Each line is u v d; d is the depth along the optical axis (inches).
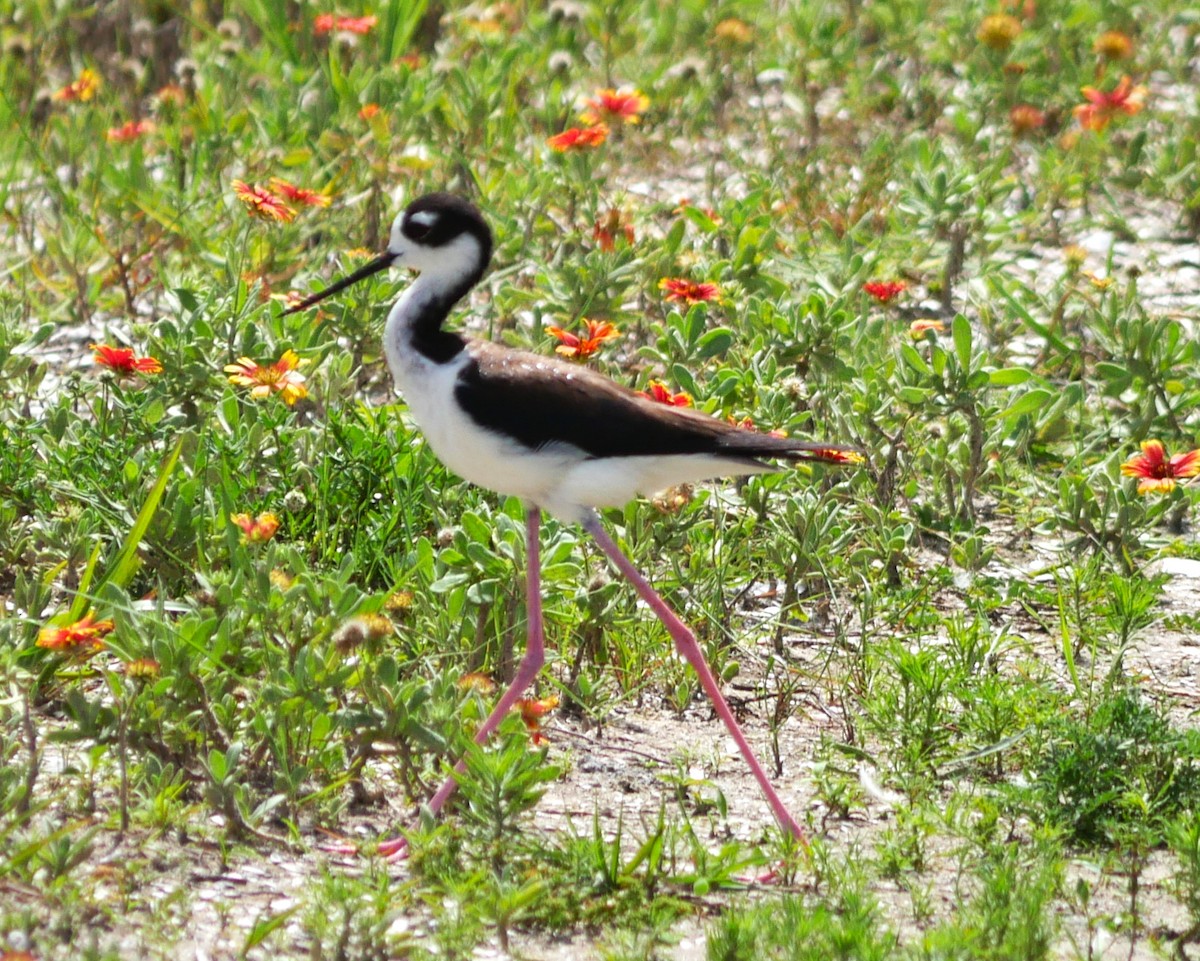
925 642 408.2
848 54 799.1
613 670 390.0
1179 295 612.1
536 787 336.5
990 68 788.0
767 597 434.0
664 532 409.7
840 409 486.0
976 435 470.3
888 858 306.8
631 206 624.1
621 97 573.3
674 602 408.8
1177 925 293.7
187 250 594.2
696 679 387.9
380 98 663.1
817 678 382.6
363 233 610.9
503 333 524.4
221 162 628.1
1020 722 354.9
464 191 636.7
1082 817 323.0
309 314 508.4
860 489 472.4
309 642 323.6
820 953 262.4
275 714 318.0
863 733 364.2
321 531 408.2
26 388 479.2
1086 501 448.1
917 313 600.4
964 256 625.9
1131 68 800.3
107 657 362.9
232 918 279.7
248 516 351.3
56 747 332.8
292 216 504.7
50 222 650.2
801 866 307.4
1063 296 565.3
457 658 372.5
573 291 530.0
